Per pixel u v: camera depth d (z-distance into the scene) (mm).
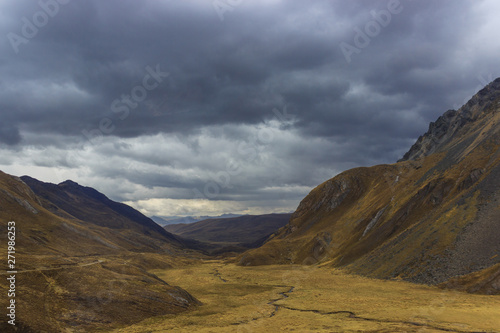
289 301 76188
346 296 77750
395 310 59312
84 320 50812
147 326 52656
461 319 49688
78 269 67625
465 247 85812
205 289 99688
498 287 68875
